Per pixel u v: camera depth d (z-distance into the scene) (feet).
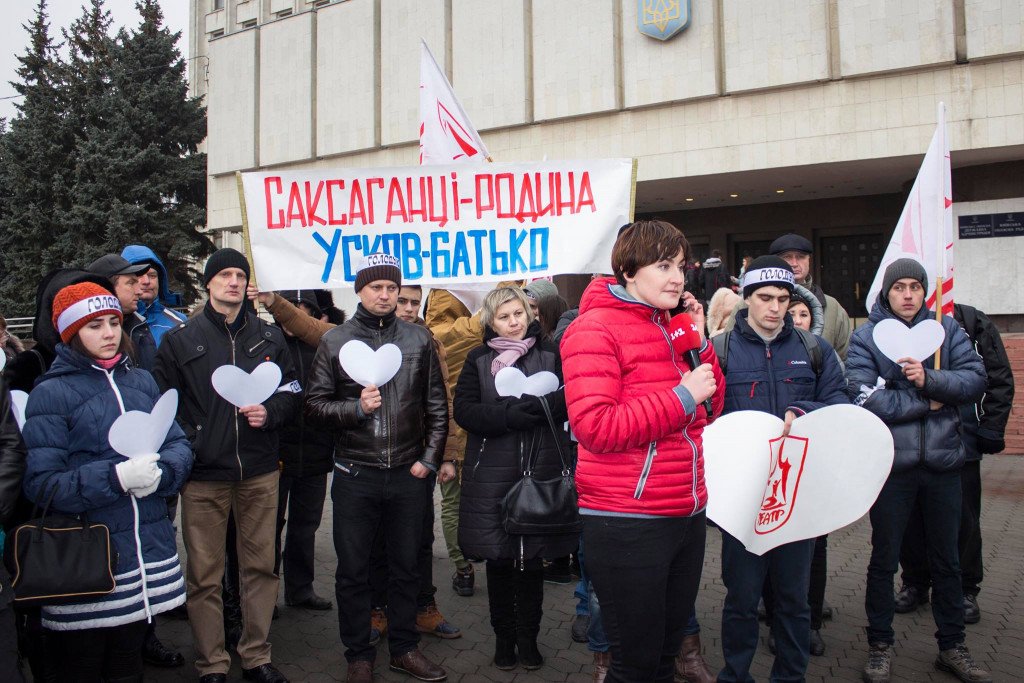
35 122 81.30
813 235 71.56
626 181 15.11
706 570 17.63
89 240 78.18
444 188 15.23
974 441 14.39
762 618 14.82
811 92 55.72
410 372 12.58
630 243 8.06
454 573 17.88
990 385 14.32
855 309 70.59
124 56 85.51
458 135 17.20
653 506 7.82
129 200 79.71
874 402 11.94
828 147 55.26
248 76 79.71
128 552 9.61
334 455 12.57
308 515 15.46
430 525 14.07
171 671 12.69
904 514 12.00
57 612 9.27
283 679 11.93
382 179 15.17
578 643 13.69
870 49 53.47
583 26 62.44
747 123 57.67
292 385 12.82
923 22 52.01
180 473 10.07
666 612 8.40
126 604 9.47
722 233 74.95
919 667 12.53
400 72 70.90
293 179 15.07
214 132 81.87
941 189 13.19
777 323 11.35
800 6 55.31
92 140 78.64
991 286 54.60
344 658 13.12
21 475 9.21
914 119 52.80
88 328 9.75
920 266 12.55
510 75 65.16
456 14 67.31
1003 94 50.57
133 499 9.75
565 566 17.29
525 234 15.19
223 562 12.07
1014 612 14.90
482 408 12.31
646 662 7.98
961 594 12.23
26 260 79.77
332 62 74.69
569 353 8.02
